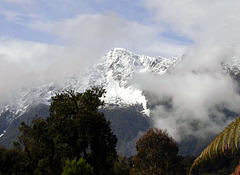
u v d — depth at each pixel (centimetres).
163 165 3628
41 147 3906
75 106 3984
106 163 4019
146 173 3534
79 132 3641
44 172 3903
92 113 3753
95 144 3784
